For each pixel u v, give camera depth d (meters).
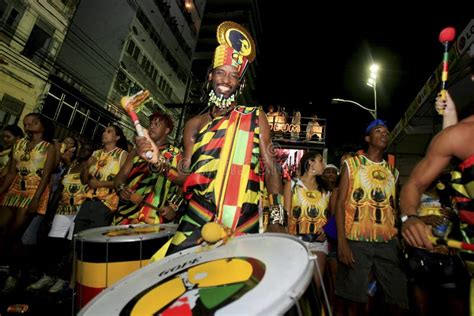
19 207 3.61
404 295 2.58
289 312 0.84
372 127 2.90
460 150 1.37
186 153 2.00
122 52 20.03
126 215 3.01
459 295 2.77
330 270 3.46
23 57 14.53
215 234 1.29
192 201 1.68
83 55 18.41
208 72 1.96
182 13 26.97
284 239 1.25
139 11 21.14
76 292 1.95
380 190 2.76
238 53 1.86
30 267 4.12
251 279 1.00
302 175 3.76
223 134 1.74
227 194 1.62
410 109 7.83
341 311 2.71
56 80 16.08
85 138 18.38
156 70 24.42
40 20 15.20
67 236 4.14
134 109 1.86
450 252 2.85
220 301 0.90
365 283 2.60
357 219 2.73
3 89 14.00
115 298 1.13
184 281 1.11
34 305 3.05
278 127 14.50
